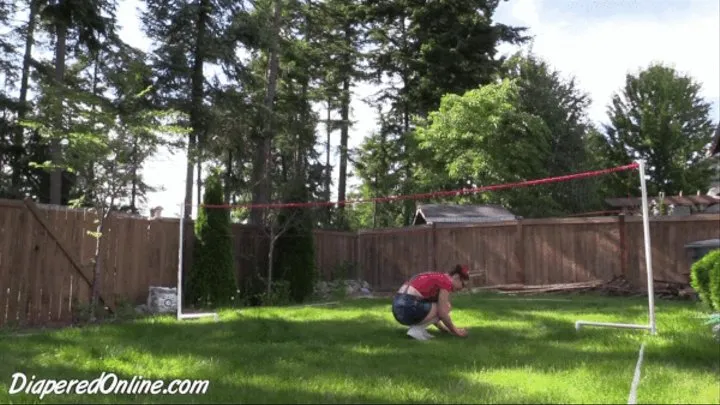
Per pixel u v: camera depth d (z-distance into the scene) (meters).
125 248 10.95
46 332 7.63
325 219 17.89
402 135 30.75
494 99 24.66
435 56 28.56
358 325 7.84
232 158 24.25
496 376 4.65
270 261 13.08
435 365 5.14
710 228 12.05
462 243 15.07
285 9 25.81
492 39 28.27
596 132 41.62
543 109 28.83
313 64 29.97
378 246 16.47
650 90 42.00
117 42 18.53
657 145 40.66
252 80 21.94
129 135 9.62
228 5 20.70
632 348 5.68
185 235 12.18
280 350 5.92
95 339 6.76
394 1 30.92
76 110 9.72
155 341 6.57
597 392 4.08
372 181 37.06
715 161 41.12
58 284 9.72
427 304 6.65
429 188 25.69
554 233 13.83
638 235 12.79
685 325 6.86
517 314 8.58
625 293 12.12
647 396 3.95
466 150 24.70
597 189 31.02
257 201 19.45
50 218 9.63
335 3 30.59
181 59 19.67
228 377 4.70
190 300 11.72
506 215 21.17
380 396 4.05
